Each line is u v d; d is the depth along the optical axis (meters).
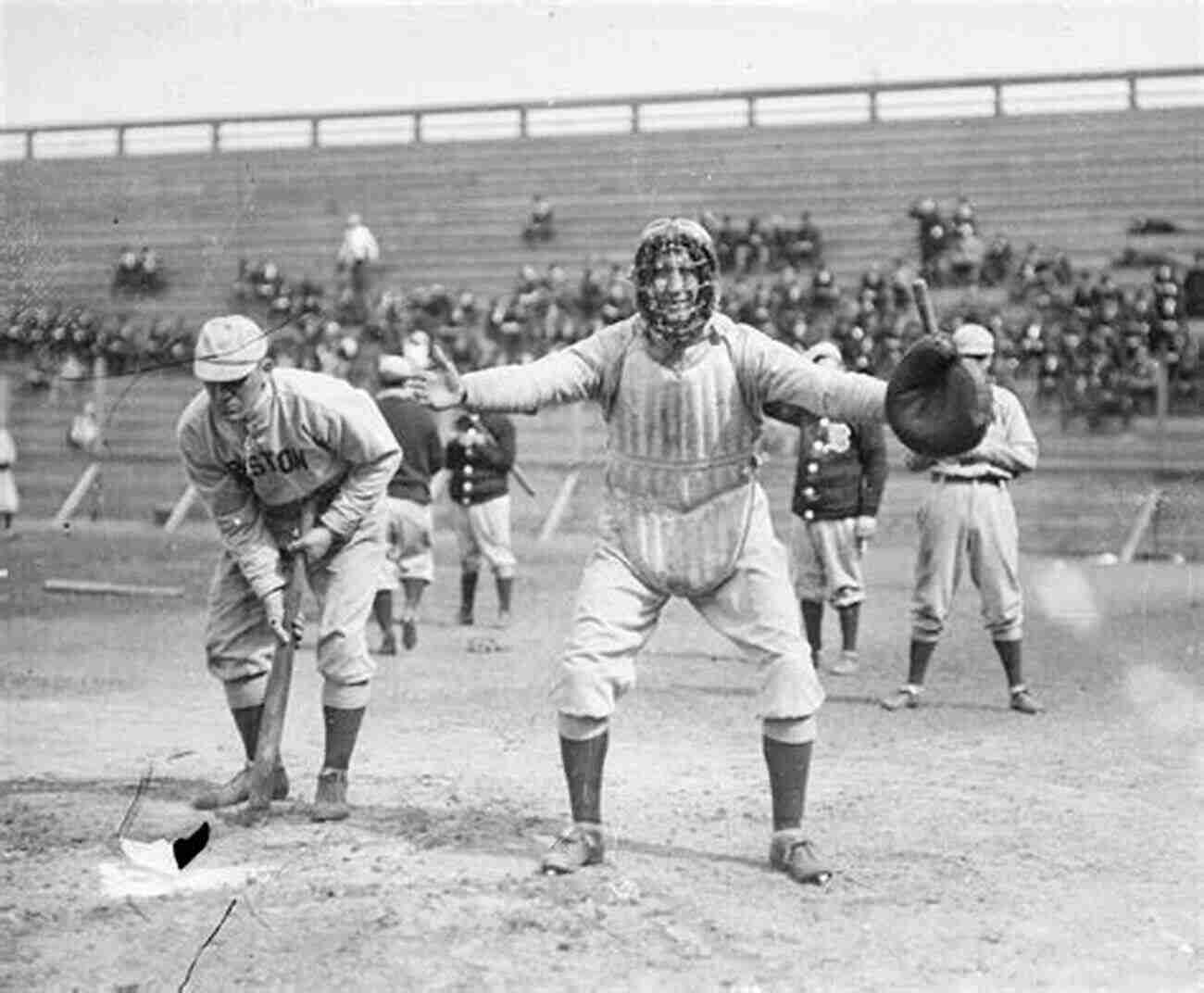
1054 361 25.17
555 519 24.05
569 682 5.58
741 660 11.66
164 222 33.53
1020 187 32.34
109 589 16.34
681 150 34.97
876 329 27.27
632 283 5.62
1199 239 30.59
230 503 6.29
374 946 4.66
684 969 4.52
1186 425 24.14
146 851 5.69
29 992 4.31
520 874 5.47
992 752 8.10
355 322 31.92
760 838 6.11
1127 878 5.57
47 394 27.03
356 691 6.35
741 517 5.66
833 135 34.12
